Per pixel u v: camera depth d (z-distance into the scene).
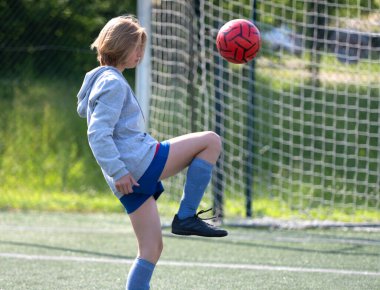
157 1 27.14
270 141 29.69
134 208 12.72
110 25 13.08
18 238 23.00
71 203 29.27
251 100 26.95
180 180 28.64
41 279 17.44
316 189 29.27
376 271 18.48
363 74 29.41
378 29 26.75
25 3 35.72
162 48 26.42
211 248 21.53
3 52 36.53
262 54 31.89
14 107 36.09
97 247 21.59
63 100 36.66
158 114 28.77
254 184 30.44
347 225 24.22
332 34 30.66
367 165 27.34
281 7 29.30
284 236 23.47
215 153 13.05
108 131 12.06
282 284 16.97
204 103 28.86
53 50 36.84
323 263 19.47
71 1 36.22
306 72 30.20
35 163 32.78
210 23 26.78
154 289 16.50
